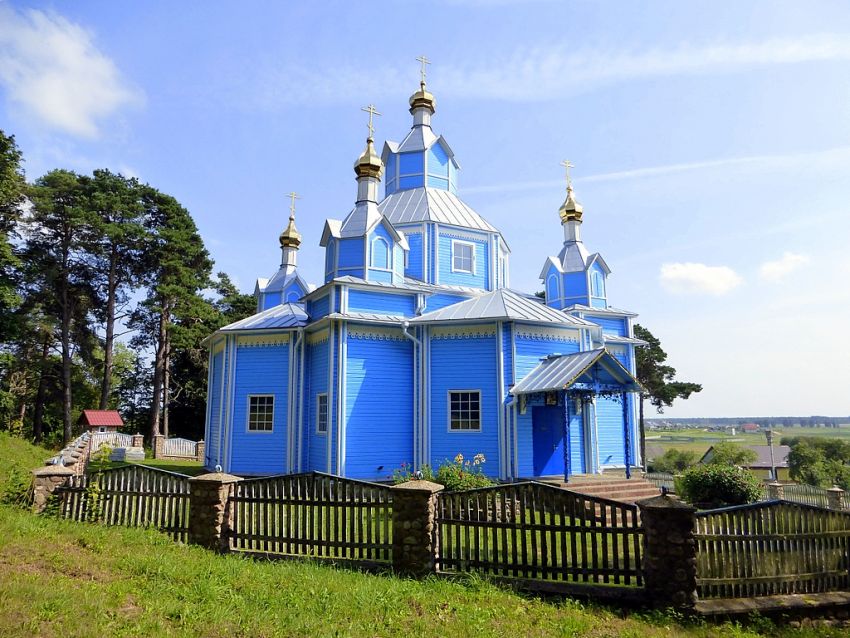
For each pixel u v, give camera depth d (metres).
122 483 10.06
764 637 6.96
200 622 5.70
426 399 17.56
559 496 7.97
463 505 8.36
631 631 6.66
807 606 7.74
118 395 45.75
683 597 7.22
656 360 43.56
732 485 16.45
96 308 38.31
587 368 15.60
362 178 20.66
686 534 7.39
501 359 16.86
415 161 24.36
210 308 40.47
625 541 7.66
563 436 15.90
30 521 8.77
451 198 23.84
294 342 19.28
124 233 35.69
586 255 25.81
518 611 6.98
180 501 9.52
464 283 21.95
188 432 43.72
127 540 8.51
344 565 8.41
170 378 42.09
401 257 20.62
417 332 18.05
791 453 60.06
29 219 34.09
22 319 32.53
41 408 39.16
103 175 37.09
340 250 19.84
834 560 8.38
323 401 18.20
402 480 15.91
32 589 5.79
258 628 5.70
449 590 7.46
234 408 19.77
